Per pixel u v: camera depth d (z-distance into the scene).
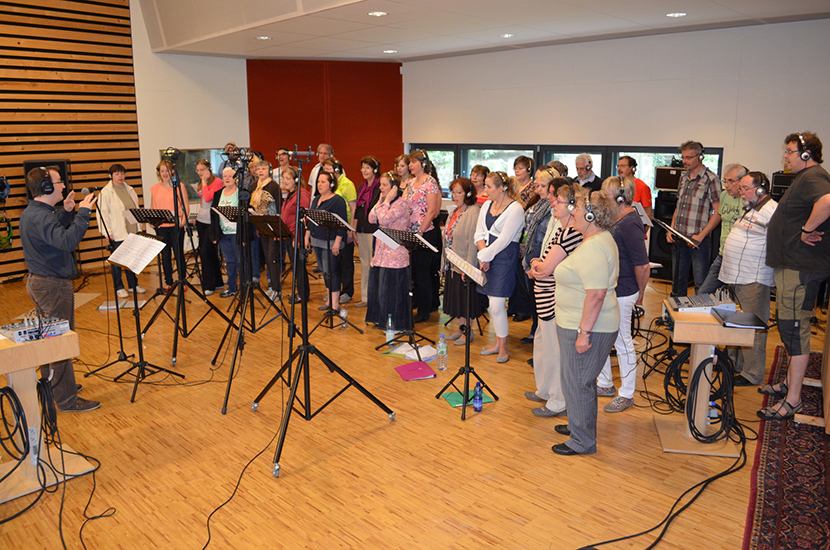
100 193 6.43
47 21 7.79
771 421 3.65
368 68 10.09
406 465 3.24
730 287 4.21
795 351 3.57
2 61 7.48
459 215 4.84
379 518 2.78
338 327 5.63
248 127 9.88
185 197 6.68
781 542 2.55
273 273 6.32
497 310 4.57
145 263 3.82
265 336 5.39
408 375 4.42
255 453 3.38
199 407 3.98
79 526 2.74
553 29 6.85
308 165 10.00
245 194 4.59
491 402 4.02
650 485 3.01
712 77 6.88
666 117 7.29
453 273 4.89
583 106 8.01
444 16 6.08
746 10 5.72
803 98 6.31
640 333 5.31
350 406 3.97
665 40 7.17
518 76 8.63
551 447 3.42
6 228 7.58
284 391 4.21
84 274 7.99
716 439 3.40
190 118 9.29
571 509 2.83
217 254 6.91
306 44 8.03
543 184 4.12
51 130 7.95
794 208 3.48
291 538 2.64
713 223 5.12
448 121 9.70
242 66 9.66
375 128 10.34
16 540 2.65
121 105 8.60
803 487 2.95
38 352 2.95
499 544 2.59
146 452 3.40
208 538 2.64
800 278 3.48
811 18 6.08
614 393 4.07
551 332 3.66
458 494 2.96
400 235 4.05
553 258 3.44
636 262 3.62
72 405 3.91
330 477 3.13
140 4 8.45
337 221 4.64
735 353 4.30
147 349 5.07
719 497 2.90
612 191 3.62
